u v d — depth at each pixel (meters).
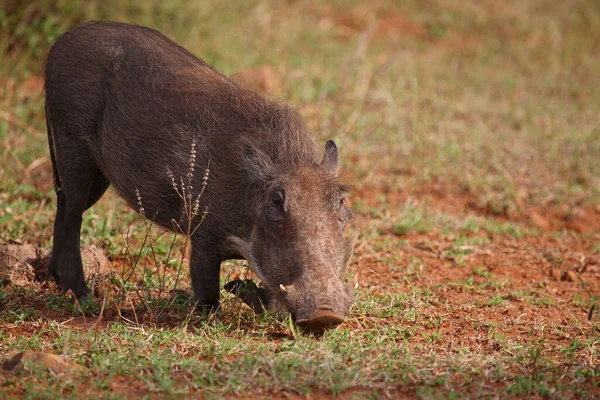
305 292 10.75
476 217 19.97
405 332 12.62
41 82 23.08
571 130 25.03
